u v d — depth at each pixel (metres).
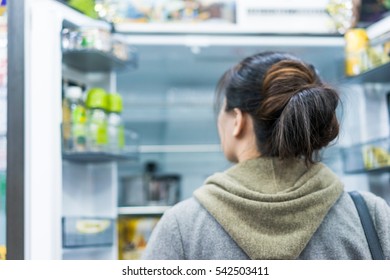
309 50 2.25
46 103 1.50
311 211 0.86
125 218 2.37
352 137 2.20
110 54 1.84
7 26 1.46
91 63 1.92
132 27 2.04
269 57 0.98
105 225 1.86
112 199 2.00
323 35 2.11
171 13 2.08
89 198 1.99
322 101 0.88
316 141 0.90
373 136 2.09
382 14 2.09
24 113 1.44
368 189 2.14
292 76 0.92
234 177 0.92
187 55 2.50
